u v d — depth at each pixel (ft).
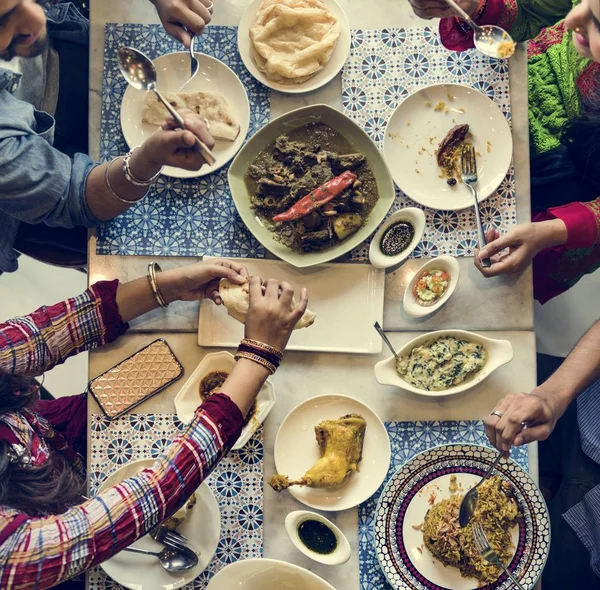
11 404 4.26
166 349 4.99
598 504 4.99
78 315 4.66
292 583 4.67
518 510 4.76
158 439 4.92
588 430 5.21
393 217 5.02
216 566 4.85
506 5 4.95
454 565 4.74
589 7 4.24
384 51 5.26
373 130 5.23
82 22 5.88
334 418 4.92
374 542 4.75
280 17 5.01
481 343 4.88
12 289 7.37
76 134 5.92
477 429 4.96
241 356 4.10
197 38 5.29
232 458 4.91
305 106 5.26
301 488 4.83
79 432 5.41
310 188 4.87
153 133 4.70
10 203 4.79
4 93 4.82
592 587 5.29
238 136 5.13
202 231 5.12
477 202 5.00
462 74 5.22
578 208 4.99
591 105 5.28
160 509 3.89
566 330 6.95
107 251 5.10
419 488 4.84
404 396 4.99
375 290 5.02
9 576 3.65
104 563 4.72
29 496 4.14
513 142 5.12
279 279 5.05
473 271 5.08
